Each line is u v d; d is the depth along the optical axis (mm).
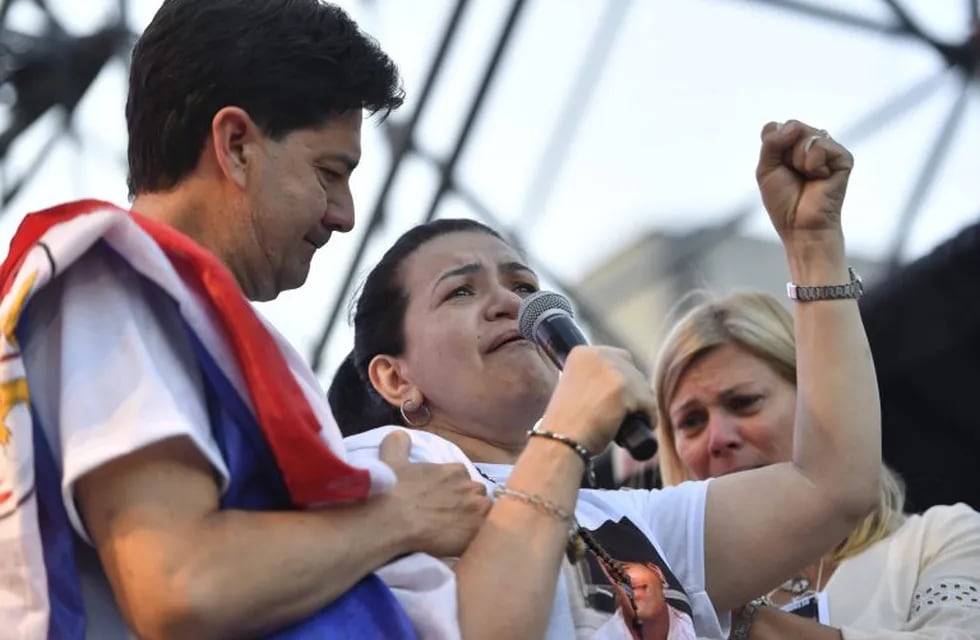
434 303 4941
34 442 3709
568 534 4043
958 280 8680
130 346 3703
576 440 4062
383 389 5008
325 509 3799
